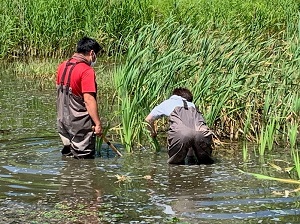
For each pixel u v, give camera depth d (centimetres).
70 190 752
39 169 841
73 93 895
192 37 1134
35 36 2044
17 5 2092
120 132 977
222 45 1092
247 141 1022
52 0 2064
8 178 798
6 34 2053
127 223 642
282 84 1035
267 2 2005
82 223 642
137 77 983
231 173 830
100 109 1262
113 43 1983
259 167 862
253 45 1135
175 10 1920
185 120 869
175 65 986
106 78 1588
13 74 1752
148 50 1051
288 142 1007
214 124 1034
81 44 914
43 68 1802
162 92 1009
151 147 971
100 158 905
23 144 978
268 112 1010
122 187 765
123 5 2045
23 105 1314
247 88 1030
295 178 805
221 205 699
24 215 665
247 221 648
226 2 1981
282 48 1147
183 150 862
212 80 1005
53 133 1057
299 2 1978
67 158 901
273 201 711
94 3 2064
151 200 716
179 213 672
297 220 652
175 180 795
